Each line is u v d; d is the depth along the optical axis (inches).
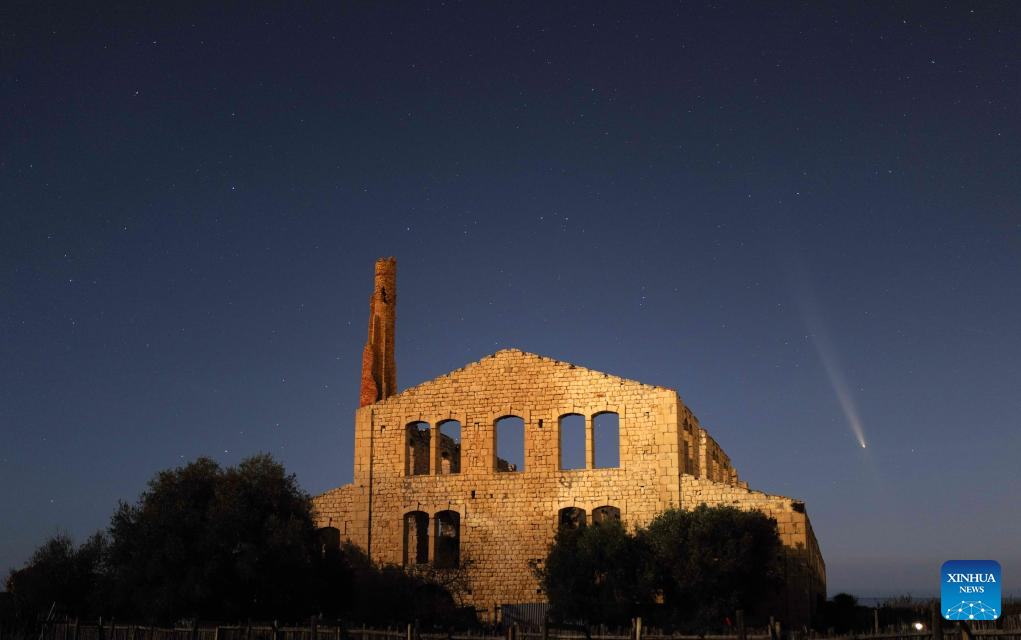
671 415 2420.0
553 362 2544.3
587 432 2484.0
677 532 2182.6
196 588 2234.3
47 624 2110.0
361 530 2593.5
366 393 2940.5
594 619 2160.4
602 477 2438.5
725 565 2105.1
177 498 2367.1
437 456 2605.8
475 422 2571.4
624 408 2460.6
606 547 2185.0
